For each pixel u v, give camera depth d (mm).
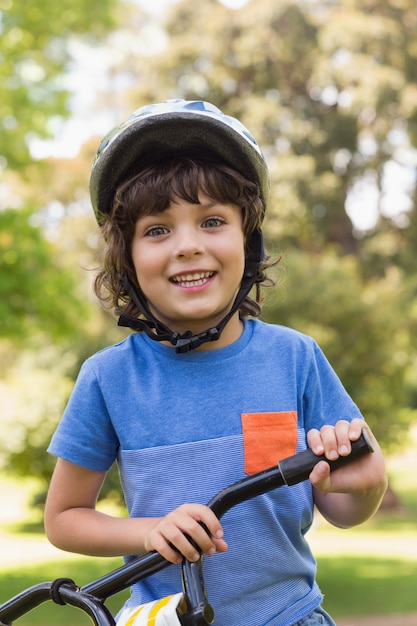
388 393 16891
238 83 22812
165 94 22922
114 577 1765
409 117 21734
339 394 2141
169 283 1990
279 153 22031
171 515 1735
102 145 2080
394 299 19703
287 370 2070
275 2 22016
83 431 2039
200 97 22625
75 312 10883
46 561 13594
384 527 18484
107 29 11719
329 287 16312
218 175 2000
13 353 26750
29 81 11117
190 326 2037
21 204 11008
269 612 1947
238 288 2096
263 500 1952
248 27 22109
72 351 17109
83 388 2066
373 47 21828
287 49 22203
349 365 16344
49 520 2037
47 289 10570
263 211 2133
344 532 17703
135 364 2066
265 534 1953
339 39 21719
